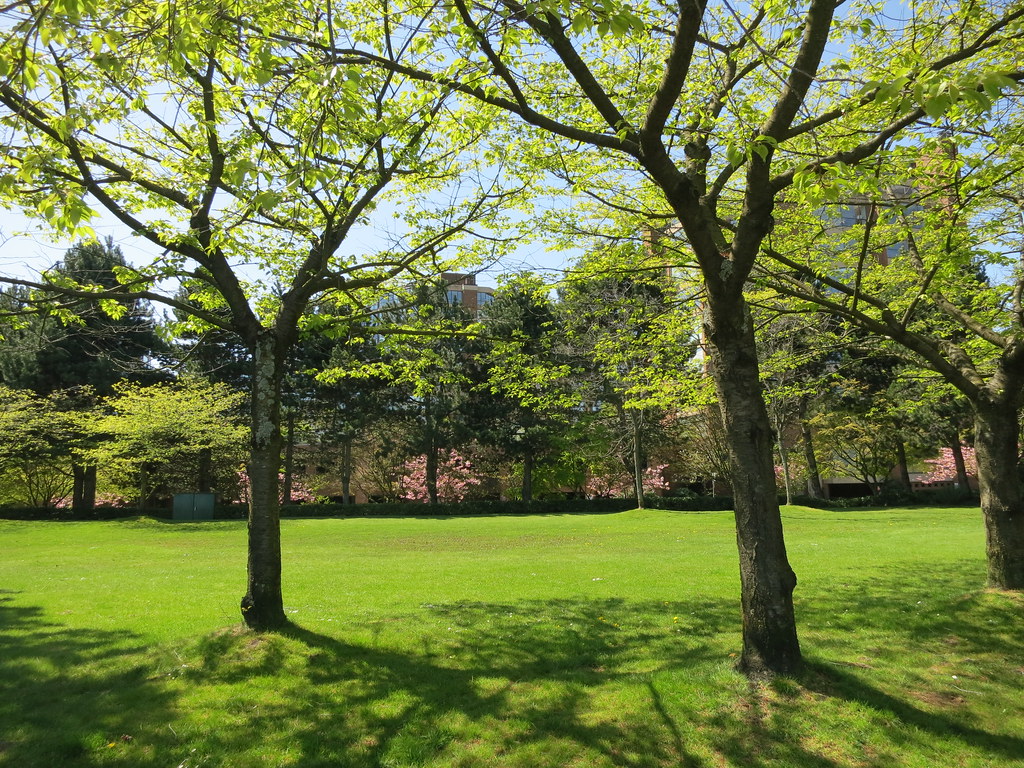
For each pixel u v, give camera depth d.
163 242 6.77
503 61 5.93
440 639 7.04
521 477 40.88
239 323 7.07
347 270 7.29
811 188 4.10
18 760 4.36
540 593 9.88
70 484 37.34
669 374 10.45
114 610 8.68
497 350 9.59
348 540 20.94
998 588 8.10
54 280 7.42
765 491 5.37
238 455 34.22
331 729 4.80
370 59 5.46
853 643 6.62
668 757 4.32
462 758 4.38
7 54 4.04
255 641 6.43
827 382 13.17
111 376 32.47
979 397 8.34
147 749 4.52
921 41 6.25
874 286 10.05
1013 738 4.47
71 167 6.75
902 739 4.43
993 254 7.83
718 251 5.40
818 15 4.75
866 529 20.89
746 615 5.39
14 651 6.66
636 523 25.42
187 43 4.21
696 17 4.16
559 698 5.29
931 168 6.92
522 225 8.34
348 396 35.16
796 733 4.50
